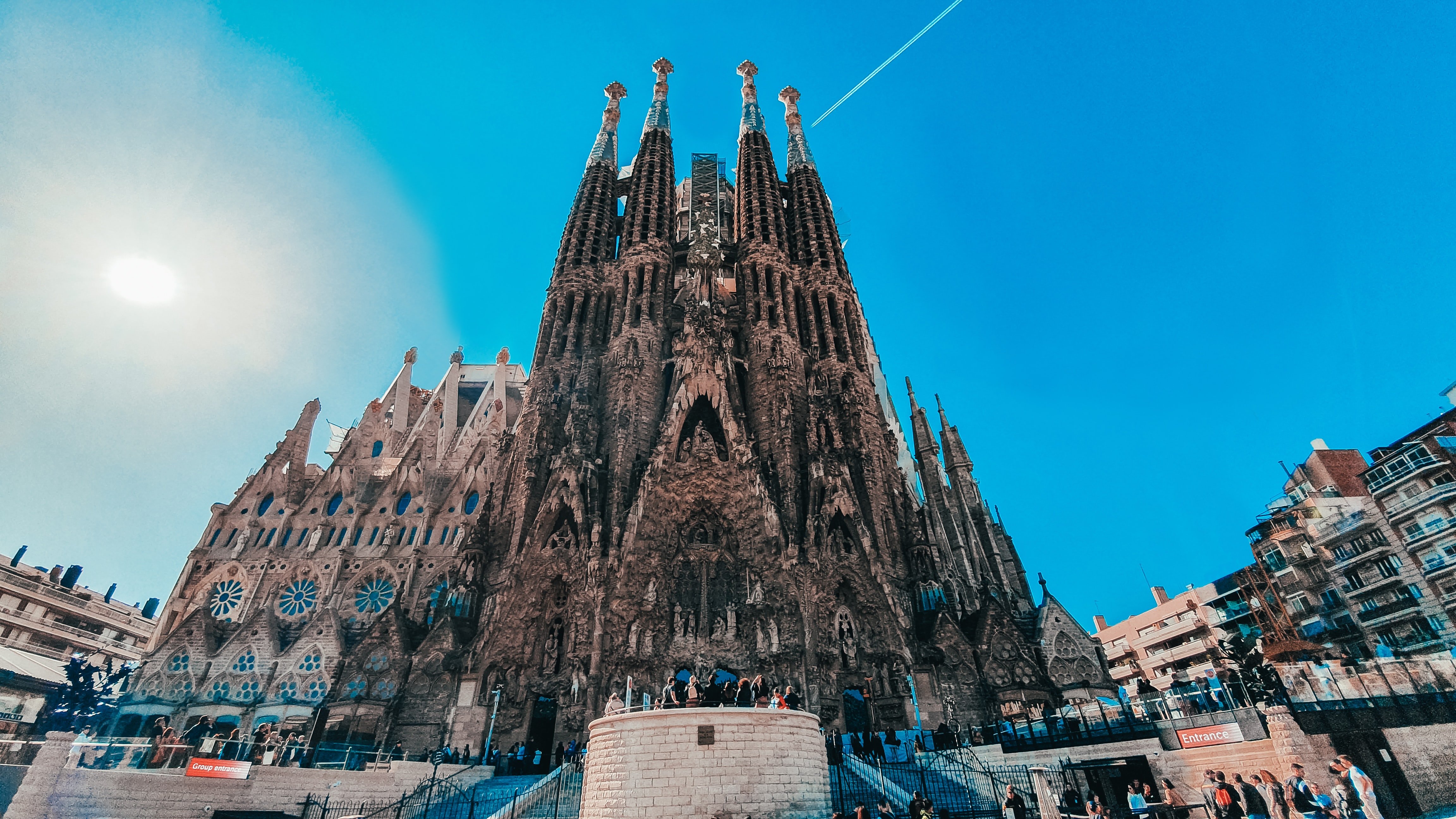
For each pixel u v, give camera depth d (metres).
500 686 53.06
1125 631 112.50
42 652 83.25
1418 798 26.91
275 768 30.73
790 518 61.19
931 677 54.41
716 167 115.00
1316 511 76.56
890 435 73.75
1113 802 29.80
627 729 27.28
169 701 59.84
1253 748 27.22
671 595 59.44
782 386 71.00
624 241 87.44
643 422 68.88
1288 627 78.38
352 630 68.69
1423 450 65.12
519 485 63.59
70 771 25.86
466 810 33.19
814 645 54.78
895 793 31.97
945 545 70.38
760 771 26.50
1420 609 65.00
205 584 72.06
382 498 78.44
